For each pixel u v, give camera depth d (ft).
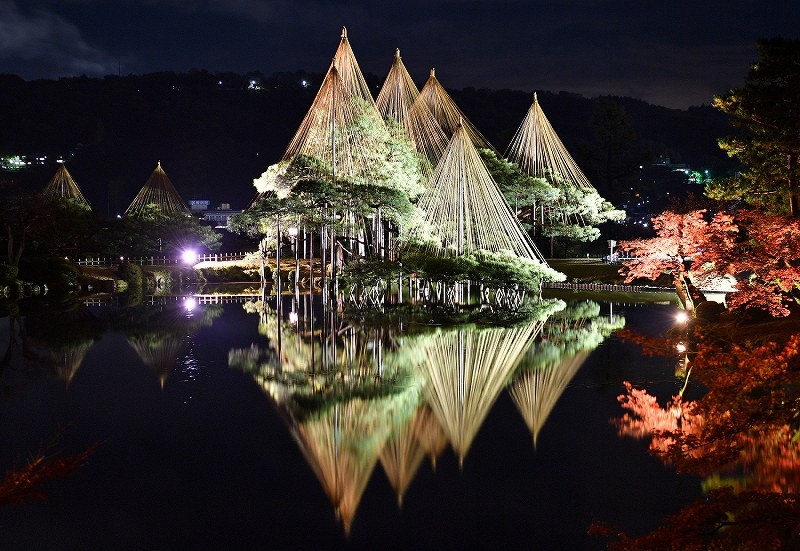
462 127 198.08
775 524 35.42
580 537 51.37
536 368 102.37
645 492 57.26
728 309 118.01
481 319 155.53
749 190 124.36
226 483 62.54
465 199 194.59
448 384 94.89
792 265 105.09
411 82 260.83
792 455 56.49
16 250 273.54
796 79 112.57
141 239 335.88
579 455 65.87
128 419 81.46
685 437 41.24
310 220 210.38
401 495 59.16
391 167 223.10
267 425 78.48
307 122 227.61
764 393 54.34
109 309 191.42
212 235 358.64
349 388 93.86
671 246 135.03
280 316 169.99
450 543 51.19
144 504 58.49
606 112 354.74
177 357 117.19
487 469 63.93
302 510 57.11
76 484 62.64
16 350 125.18
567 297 199.72
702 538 41.37
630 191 375.66
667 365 100.73
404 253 200.03
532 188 256.32
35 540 52.34
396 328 145.69
